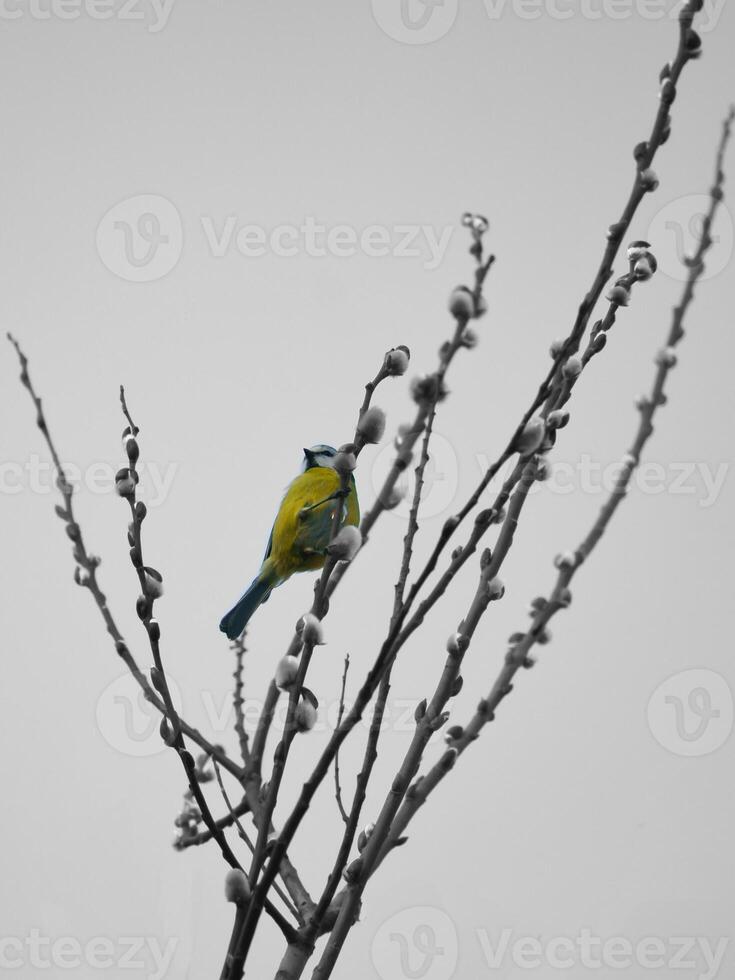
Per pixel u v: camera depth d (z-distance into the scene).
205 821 4.44
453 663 4.90
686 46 4.82
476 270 4.06
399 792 4.75
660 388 4.90
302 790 4.11
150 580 4.94
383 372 4.77
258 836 4.38
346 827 4.50
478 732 4.85
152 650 4.79
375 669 4.07
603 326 5.03
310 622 4.47
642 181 4.70
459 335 4.19
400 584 4.52
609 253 4.54
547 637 4.90
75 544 5.31
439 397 4.49
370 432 4.70
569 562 4.91
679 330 4.89
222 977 4.08
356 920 4.62
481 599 4.96
